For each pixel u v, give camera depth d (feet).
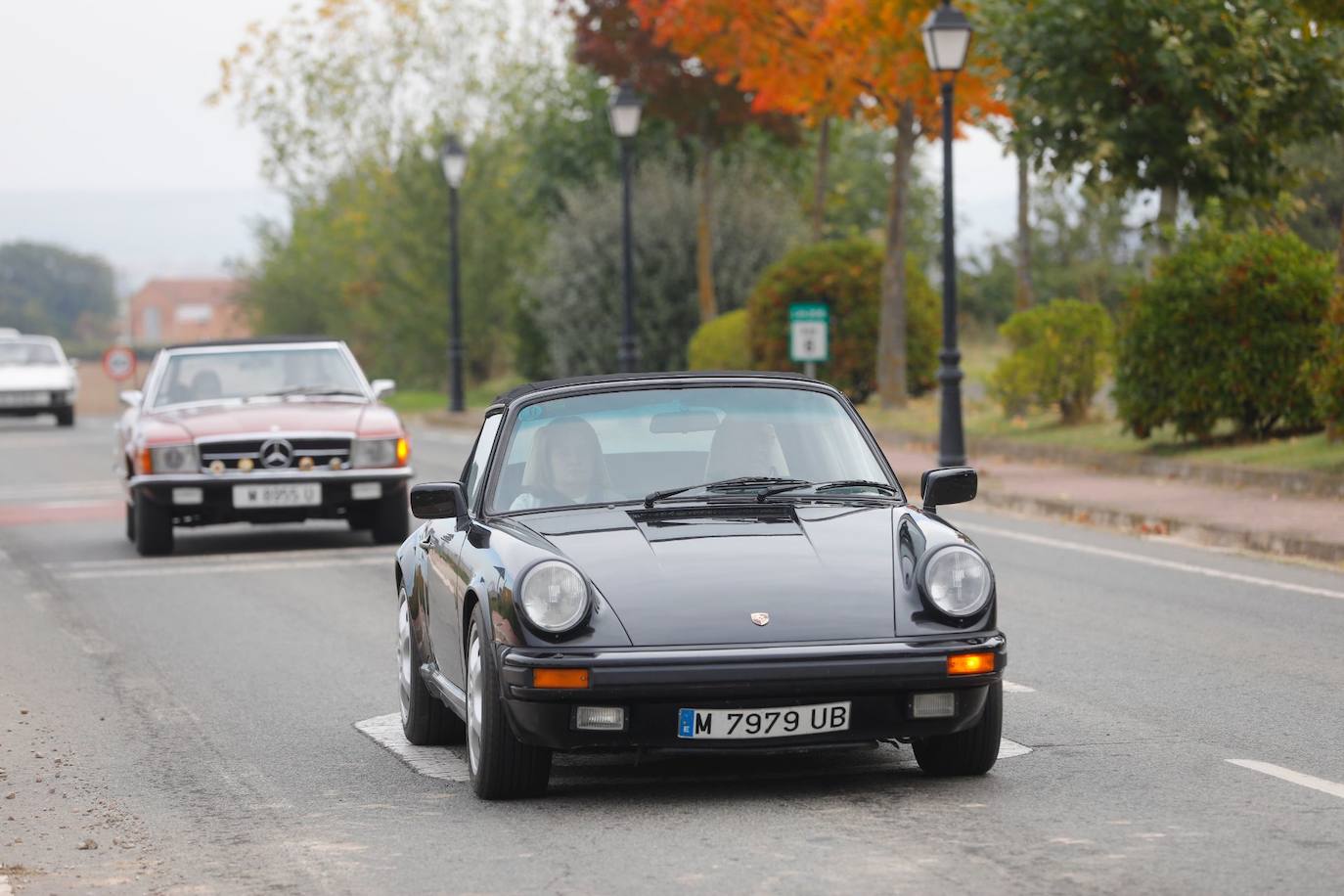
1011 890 33.71
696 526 44.27
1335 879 33.99
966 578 41.50
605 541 43.39
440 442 197.77
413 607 51.60
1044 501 113.70
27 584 92.68
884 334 185.68
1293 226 158.61
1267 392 124.16
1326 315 120.67
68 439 226.58
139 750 51.93
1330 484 107.04
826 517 45.03
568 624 40.27
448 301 328.08
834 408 49.06
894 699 40.65
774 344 201.57
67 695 61.21
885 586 41.70
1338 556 87.76
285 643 71.67
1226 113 133.80
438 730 51.26
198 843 40.65
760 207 272.31
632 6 183.93
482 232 329.31
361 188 360.48
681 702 39.96
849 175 392.68
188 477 100.01
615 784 44.75
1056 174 138.21
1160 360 128.26
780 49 175.42
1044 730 50.44
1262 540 93.20
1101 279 282.36
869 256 201.57
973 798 41.86
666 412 48.08
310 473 100.89
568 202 275.18
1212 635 67.41
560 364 273.95
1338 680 57.88
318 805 44.24
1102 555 93.15
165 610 81.92
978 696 41.19
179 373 107.34
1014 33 138.00
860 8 161.99
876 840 37.91
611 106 191.72
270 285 428.15
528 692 40.06
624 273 193.98
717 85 252.42
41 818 43.68
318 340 109.81
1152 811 40.22
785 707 40.06
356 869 37.58
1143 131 133.49
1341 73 133.49
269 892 36.06
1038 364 153.69
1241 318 124.26
